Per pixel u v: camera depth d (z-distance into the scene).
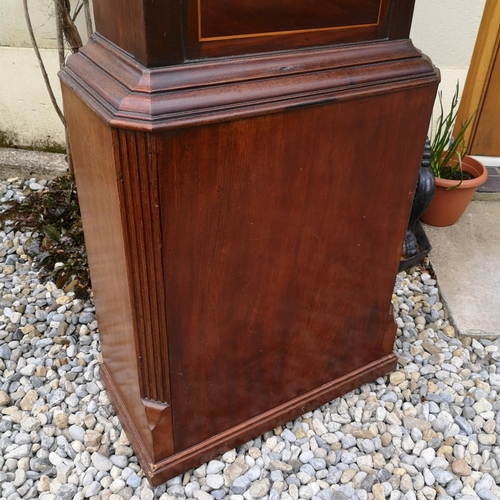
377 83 1.01
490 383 1.62
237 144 0.90
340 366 1.46
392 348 1.57
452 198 2.21
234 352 1.18
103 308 1.29
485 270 2.07
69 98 1.04
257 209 1.00
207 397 1.21
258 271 1.09
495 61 2.39
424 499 1.28
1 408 1.48
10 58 2.47
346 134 1.03
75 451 1.36
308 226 1.10
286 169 0.99
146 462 1.25
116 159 0.84
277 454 1.37
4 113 2.64
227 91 0.85
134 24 0.81
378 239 1.26
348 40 1.00
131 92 0.81
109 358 1.40
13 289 1.94
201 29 0.83
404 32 1.06
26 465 1.33
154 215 0.88
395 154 1.14
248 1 0.85
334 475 1.32
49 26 2.37
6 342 1.72
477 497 1.28
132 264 0.95
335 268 1.23
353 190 1.12
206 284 1.03
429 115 1.14
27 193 2.43
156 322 1.02
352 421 1.48
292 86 0.91
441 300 1.95
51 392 1.53
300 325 1.27
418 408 1.52
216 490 1.28
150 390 1.13
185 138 0.83
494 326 1.81
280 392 1.36
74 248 1.98
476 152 2.68
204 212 0.93
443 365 1.67
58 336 1.73
